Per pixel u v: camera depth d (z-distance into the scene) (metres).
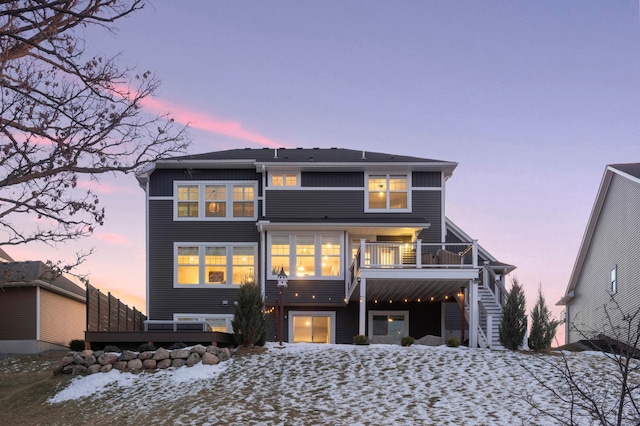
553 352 20.67
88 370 19.97
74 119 10.07
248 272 28.31
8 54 9.68
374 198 28.55
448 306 28.31
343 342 27.64
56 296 31.58
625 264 26.42
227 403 16.61
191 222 28.64
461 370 18.50
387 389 17.16
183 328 22.14
